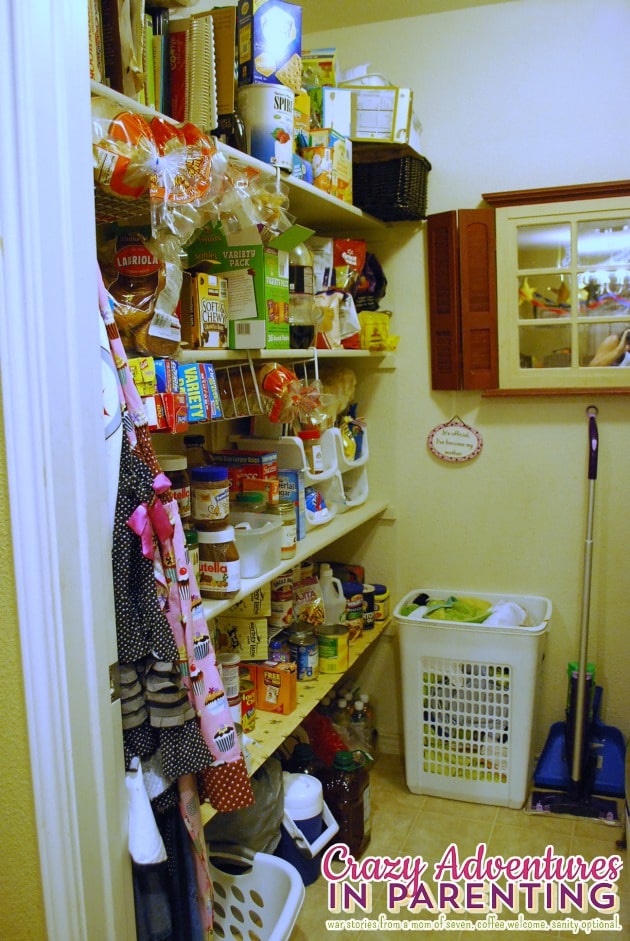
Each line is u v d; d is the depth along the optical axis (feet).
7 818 3.65
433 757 8.68
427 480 9.41
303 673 7.65
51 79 3.26
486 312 8.64
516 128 8.54
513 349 8.68
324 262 7.91
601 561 8.80
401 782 9.10
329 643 7.91
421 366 9.25
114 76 4.49
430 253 8.84
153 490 3.92
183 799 4.27
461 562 9.40
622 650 8.82
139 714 3.90
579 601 8.94
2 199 3.22
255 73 5.90
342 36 9.07
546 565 9.04
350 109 7.79
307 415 7.27
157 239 4.75
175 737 3.99
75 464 3.45
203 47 5.16
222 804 4.31
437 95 8.77
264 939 5.84
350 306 8.28
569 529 8.89
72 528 3.45
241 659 6.76
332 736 8.34
